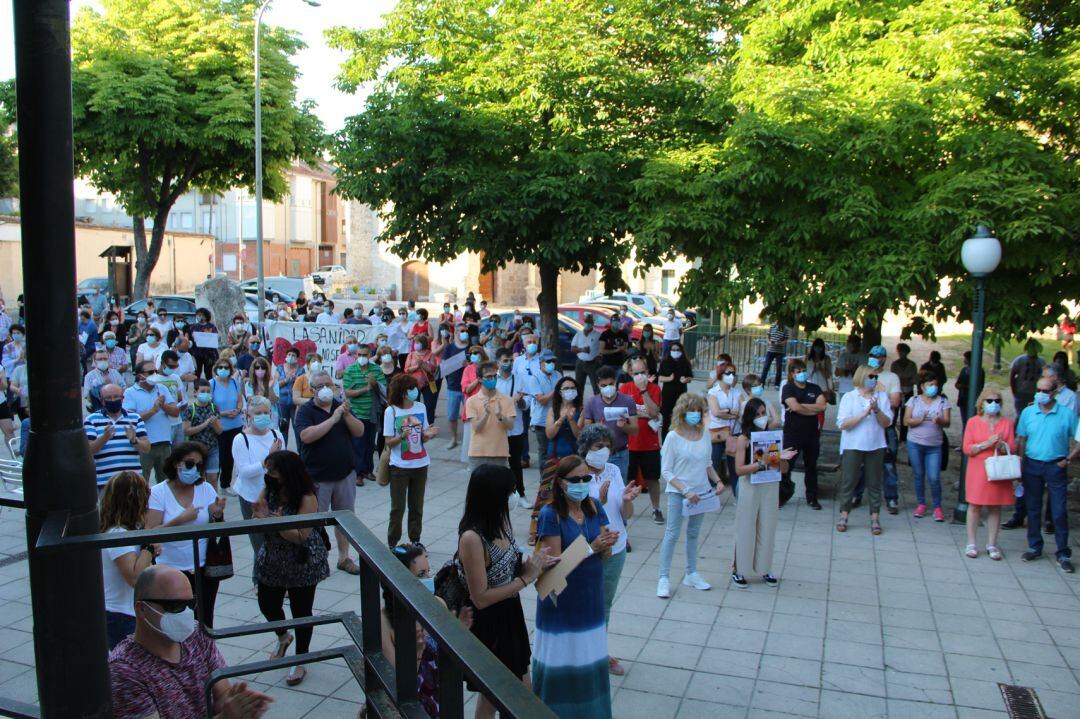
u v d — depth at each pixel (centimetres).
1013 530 1020
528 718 146
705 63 1564
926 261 1031
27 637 674
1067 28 1216
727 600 788
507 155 1509
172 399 1011
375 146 1434
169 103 2625
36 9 228
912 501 1159
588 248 1493
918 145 1127
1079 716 582
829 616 752
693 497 777
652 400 1017
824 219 1091
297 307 2736
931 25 1130
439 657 189
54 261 236
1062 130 1182
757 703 597
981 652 681
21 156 234
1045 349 2834
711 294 1148
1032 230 963
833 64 1202
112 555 515
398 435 852
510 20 1600
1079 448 873
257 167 2256
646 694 609
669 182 1184
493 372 988
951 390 2138
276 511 600
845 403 1012
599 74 1453
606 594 614
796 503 1135
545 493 527
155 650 367
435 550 925
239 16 2909
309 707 579
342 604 761
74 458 242
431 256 1530
